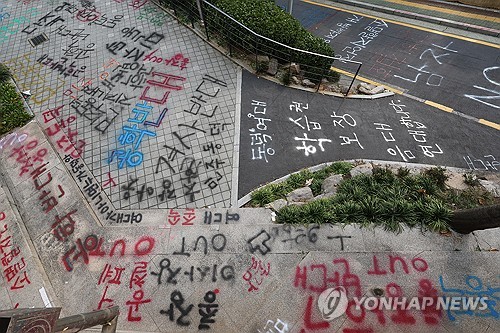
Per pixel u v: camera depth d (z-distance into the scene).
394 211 6.95
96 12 12.85
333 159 8.72
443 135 9.63
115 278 6.69
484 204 7.27
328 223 7.02
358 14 15.29
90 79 10.63
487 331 5.67
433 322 5.83
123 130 9.27
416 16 14.47
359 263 6.51
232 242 6.97
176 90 10.17
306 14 15.61
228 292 6.36
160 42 11.55
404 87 11.38
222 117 9.48
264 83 10.45
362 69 12.31
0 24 12.81
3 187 8.33
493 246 6.52
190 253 6.89
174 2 12.31
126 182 8.20
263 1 11.79
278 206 7.39
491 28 13.27
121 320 6.17
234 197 7.79
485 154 9.16
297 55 10.70
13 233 7.51
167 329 6.05
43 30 12.40
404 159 8.86
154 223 7.41
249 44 10.38
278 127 9.34
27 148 9.06
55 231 7.50
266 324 5.98
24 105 10.07
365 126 9.68
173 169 8.38
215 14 10.92
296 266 6.57
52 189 8.20
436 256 6.48
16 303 6.56
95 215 7.66
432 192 7.47
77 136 9.23
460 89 11.16
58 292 6.64
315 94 10.43
